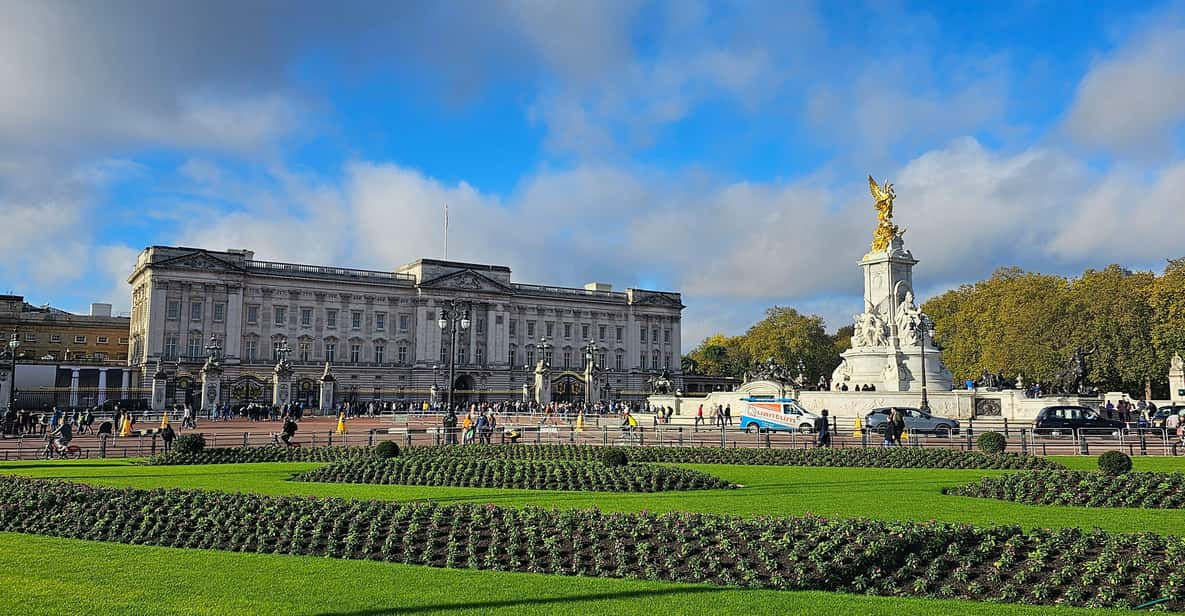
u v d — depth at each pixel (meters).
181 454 38.34
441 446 43.66
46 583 15.73
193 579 16.09
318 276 153.75
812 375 175.38
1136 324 98.94
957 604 14.61
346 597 14.78
